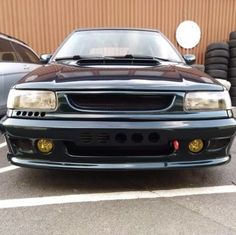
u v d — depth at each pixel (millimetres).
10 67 5617
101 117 2871
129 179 3500
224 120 3035
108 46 4355
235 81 9492
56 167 2979
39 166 3010
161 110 2934
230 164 4027
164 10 10336
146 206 2930
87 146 2916
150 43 4445
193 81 3125
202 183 3428
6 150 4691
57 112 2926
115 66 3461
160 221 2682
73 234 2496
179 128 2896
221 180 3514
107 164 2955
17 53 6121
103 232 2521
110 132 2852
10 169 3809
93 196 3115
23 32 9664
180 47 10555
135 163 2959
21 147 3062
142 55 4184
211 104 3047
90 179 3492
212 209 2885
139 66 3494
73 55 4215
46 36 9805
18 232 2527
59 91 2930
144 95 2922
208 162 3059
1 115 5383
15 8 9547
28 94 3008
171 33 10477
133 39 4496
